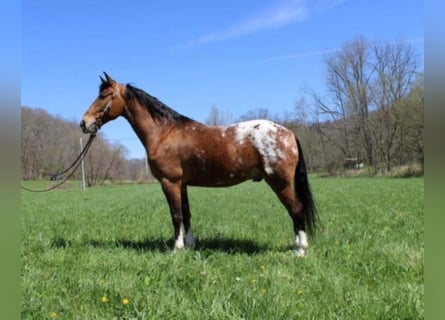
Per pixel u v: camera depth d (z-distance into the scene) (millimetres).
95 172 55562
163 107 6094
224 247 6273
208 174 5832
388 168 41688
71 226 9078
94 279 4434
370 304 3588
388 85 44750
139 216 10672
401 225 7727
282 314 3408
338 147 49719
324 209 10680
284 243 6484
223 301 3688
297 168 5641
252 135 5586
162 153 5941
